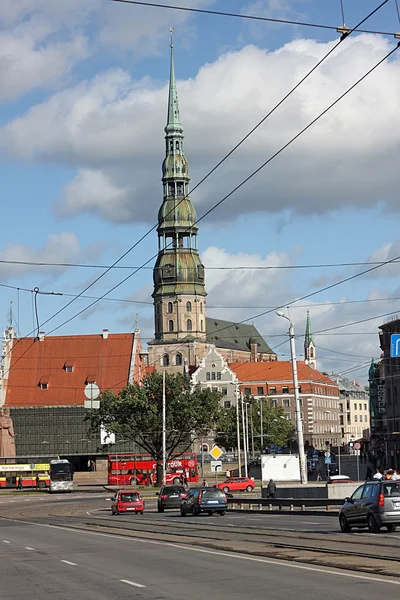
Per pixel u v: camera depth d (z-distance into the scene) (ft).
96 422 375.25
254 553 89.20
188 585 67.56
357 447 276.82
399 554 81.25
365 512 110.22
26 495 357.00
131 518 183.42
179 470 391.86
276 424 545.44
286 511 181.57
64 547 112.27
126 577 75.15
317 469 389.80
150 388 370.94
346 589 60.34
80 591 67.26
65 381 504.02
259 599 57.88
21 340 519.60
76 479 467.11
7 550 112.37
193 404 369.09
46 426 490.49
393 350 164.14
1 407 488.85
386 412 496.23
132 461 401.49
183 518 174.70
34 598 64.64
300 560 80.59
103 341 519.19
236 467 492.54
